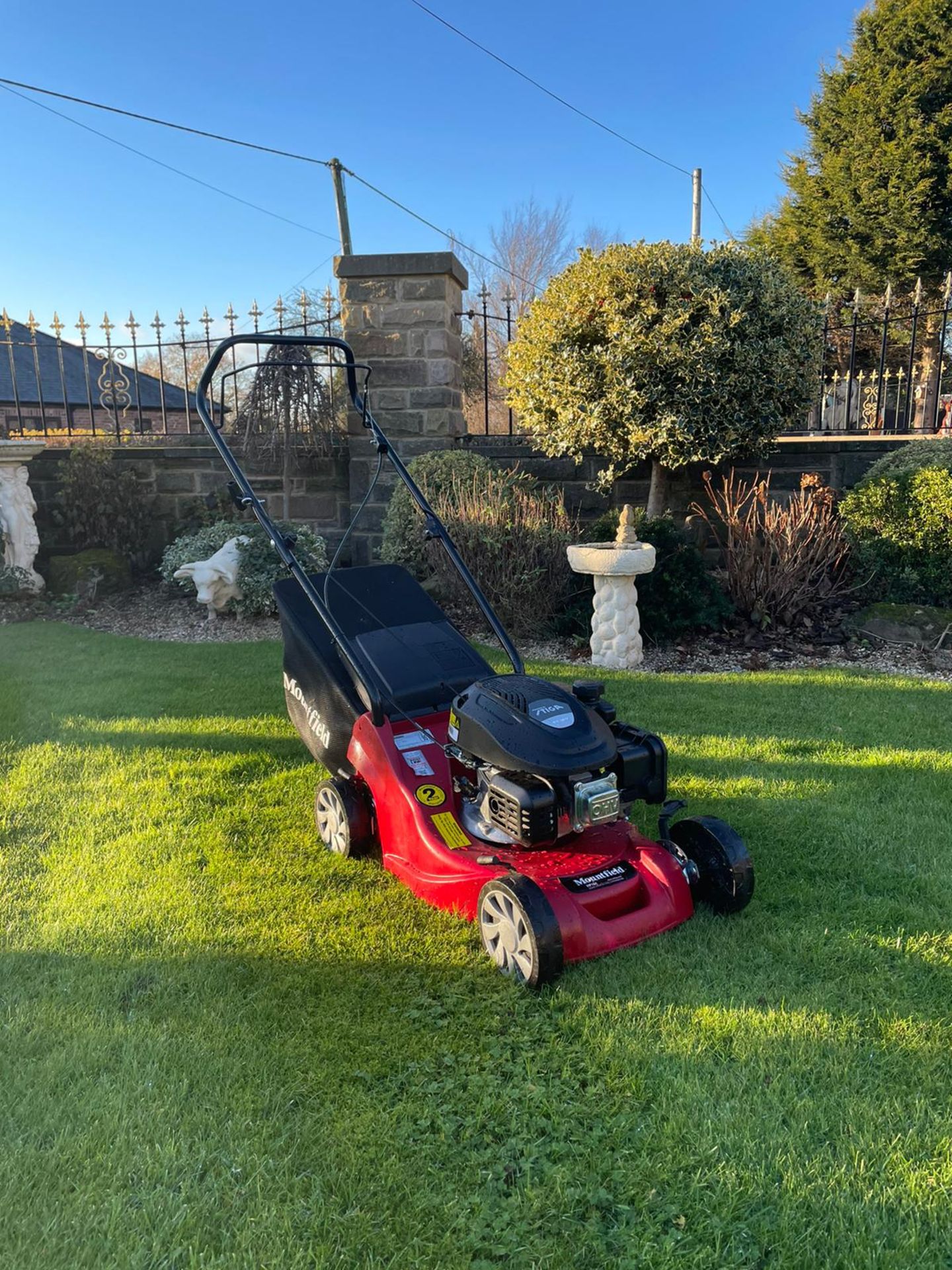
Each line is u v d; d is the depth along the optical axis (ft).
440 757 12.62
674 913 10.91
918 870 12.75
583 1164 7.77
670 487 31.53
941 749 17.26
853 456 30.45
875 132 80.38
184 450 35.09
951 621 24.44
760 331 25.98
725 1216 7.23
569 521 28.99
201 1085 8.72
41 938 11.44
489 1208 7.36
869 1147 7.85
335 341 15.81
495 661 23.99
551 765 9.88
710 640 25.38
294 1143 8.02
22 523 32.48
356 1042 9.34
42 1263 6.88
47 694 21.76
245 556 28.91
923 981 10.21
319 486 34.58
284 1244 7.04
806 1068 8.84
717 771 16.33
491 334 69.56
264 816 14.99
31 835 14.38
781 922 11.46
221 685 22.41
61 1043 9.37
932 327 71.77
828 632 25.53
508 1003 10.00
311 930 11.54
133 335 36.88
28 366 66.69
